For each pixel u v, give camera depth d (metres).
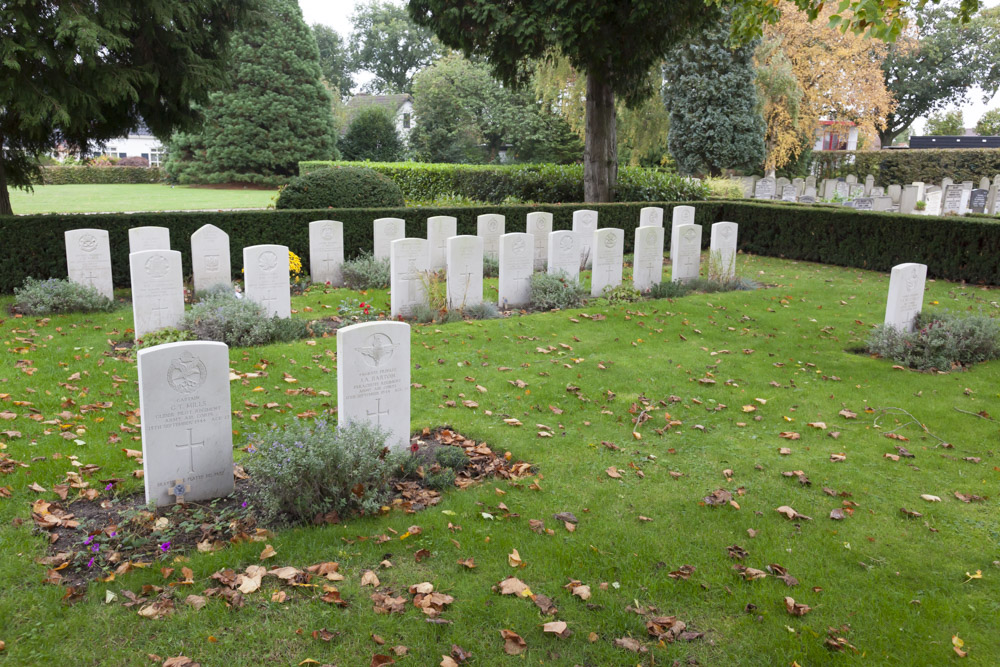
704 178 27.86
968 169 37.09
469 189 23.70
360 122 46.66
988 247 13.89
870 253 15.90
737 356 9.31
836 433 6.82
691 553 4.71
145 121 14.52
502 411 7.21
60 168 44.16
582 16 16.06
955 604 4.23
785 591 4.30
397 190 17.39
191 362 5.07
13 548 4.52
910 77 51.16
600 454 6.29
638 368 8.68
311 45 41.50
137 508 5.12
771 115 34.31
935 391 8.02
